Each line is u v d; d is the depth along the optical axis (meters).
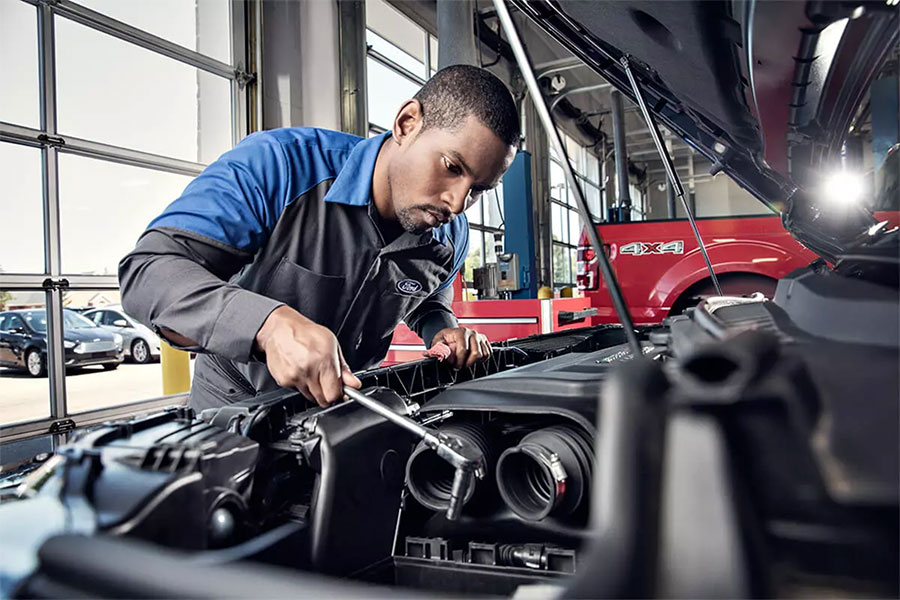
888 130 5.03
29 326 4.97
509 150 0.92
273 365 0.68
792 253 3.38
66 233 3.65
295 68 4.44
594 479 0.55
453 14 4.65
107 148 3.74
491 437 0.62
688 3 0.54
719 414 0.23
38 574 0.29
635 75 0.96
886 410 0.23
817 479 0.23
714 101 0.85
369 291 1.19
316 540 0.50
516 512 0.55
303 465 0.55
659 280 3.63
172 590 0.25
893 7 0.48
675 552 0.23
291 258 1.08
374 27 5.80
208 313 0.74
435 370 0.93
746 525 0.22
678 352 0.49
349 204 1.09
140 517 0.35
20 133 3.33
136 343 5.84
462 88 0.89
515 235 5.15
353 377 0.66
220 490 0.46
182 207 0.92
